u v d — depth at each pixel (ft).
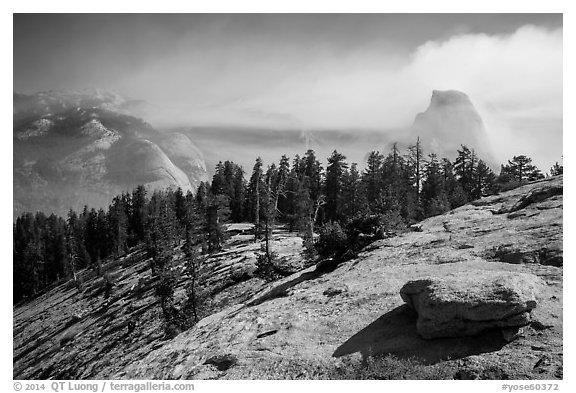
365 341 56.65
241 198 326.24
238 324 76.23
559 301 51.39
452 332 50.72
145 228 332.80
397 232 108.68
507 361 45.16
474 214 112.16
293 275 111.75
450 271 68.59
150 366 73.72
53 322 227.20
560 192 96.27
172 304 143.33
